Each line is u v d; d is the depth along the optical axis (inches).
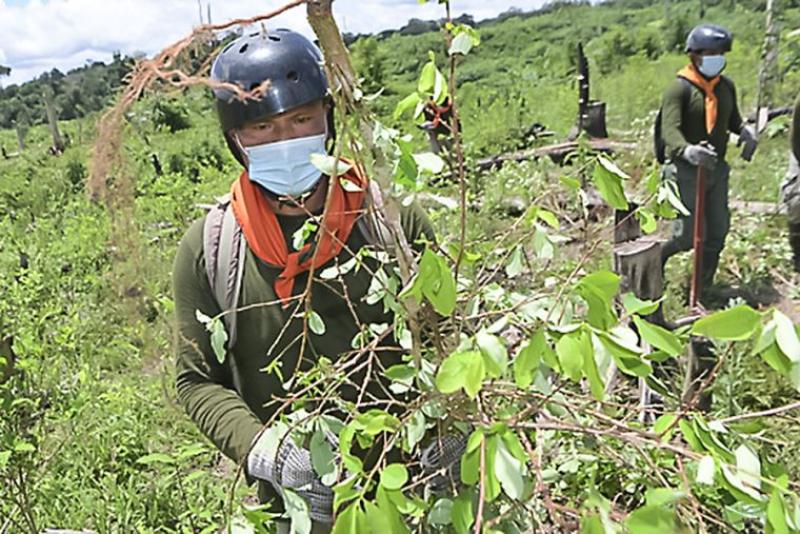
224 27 35.2
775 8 297.4
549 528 42.1
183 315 74.4
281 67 61.9
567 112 618.5
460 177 45.8
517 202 307.4
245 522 46.2
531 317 43.6
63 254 351.9
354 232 71.0
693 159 200.1
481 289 51.0
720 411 115.0
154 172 474.6
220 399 72.6
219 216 73.9
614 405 52.1
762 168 342.0
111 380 218.1
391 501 38.8
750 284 246.4
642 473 48.3
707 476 36.6
